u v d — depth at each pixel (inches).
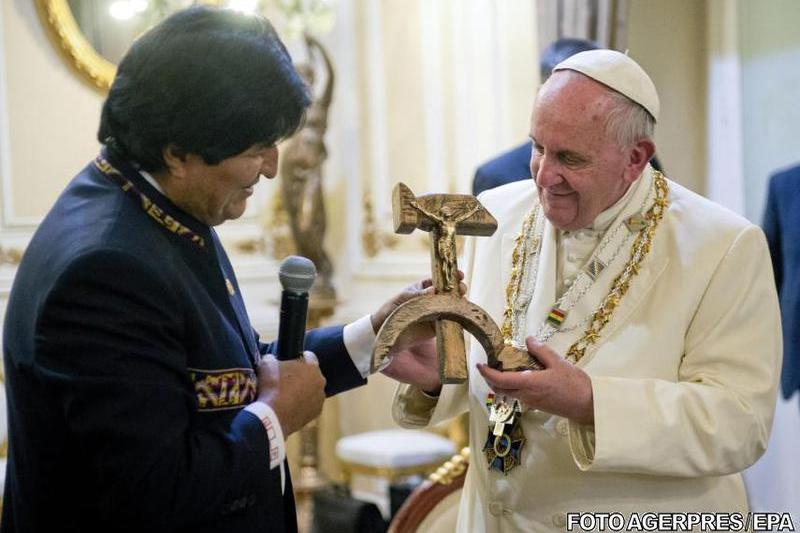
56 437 66.3
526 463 83.1
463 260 96.0
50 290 63.9
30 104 195.9
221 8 68.9
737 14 209.9
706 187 220.7
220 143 66.5
